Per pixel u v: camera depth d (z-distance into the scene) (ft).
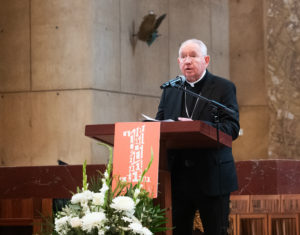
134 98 42.96
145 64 44.06
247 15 50.08
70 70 40.22
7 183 20.13
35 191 19.93
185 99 15.98
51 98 40.47
